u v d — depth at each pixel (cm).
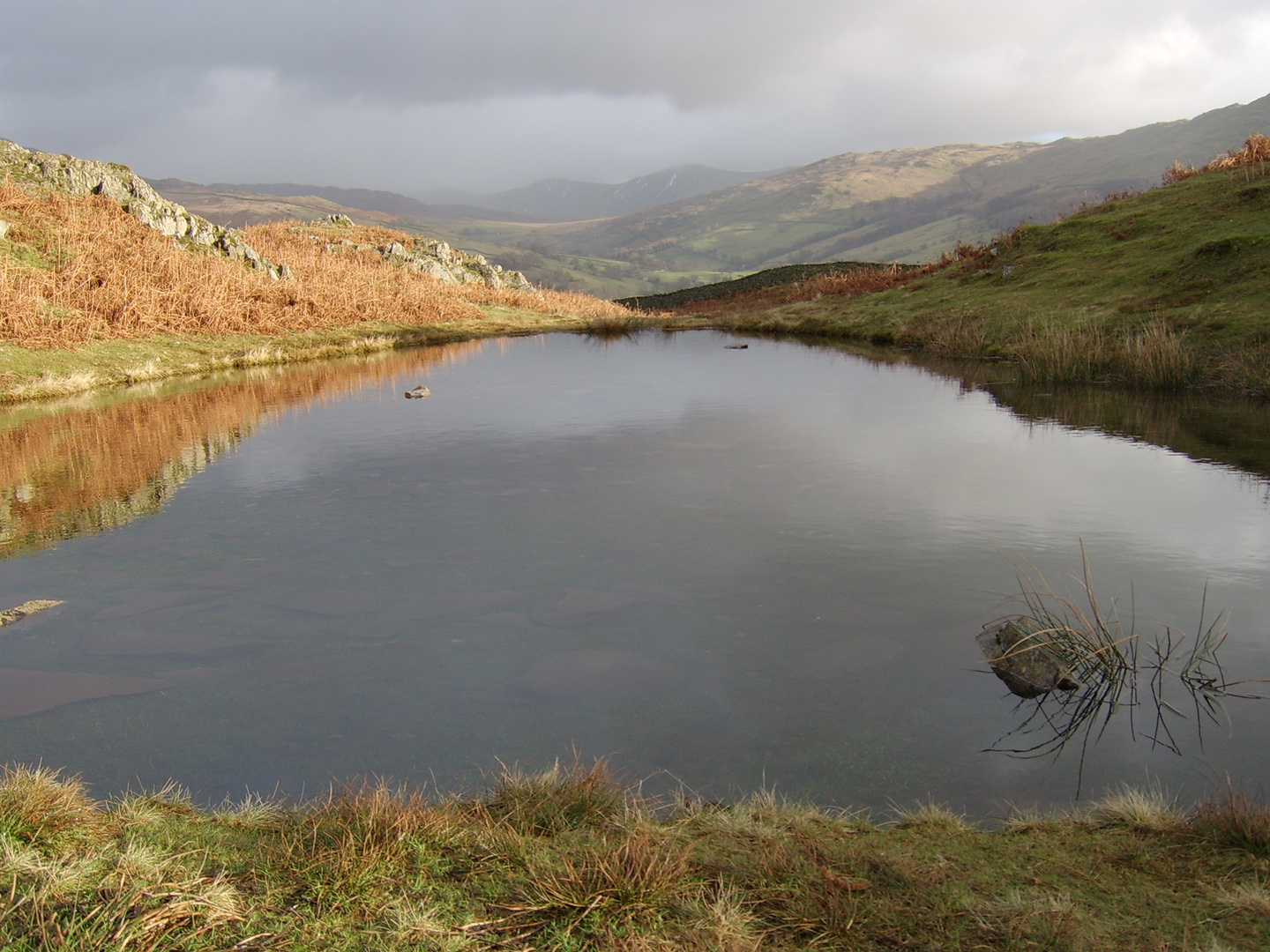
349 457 1277
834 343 2886
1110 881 317
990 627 612
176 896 280
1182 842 350
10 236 2733
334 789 441
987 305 2588
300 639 644
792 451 1255
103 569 806
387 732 508
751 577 752
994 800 427
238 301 2977
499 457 1262
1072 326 2070
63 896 283
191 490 1095
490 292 4769
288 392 1966
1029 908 291
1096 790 434
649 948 260
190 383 2158
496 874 310
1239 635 608
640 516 948
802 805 422
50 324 2244
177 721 522
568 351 2934
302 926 272
